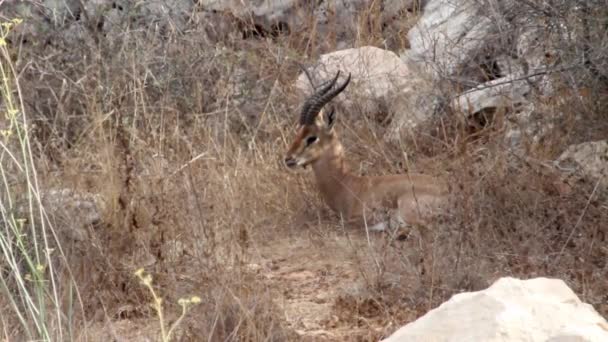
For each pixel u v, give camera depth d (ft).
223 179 41.78
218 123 47.80
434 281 33.40
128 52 49.16
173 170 40.86
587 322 21.84
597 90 40.34
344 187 42.83
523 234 35.22
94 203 38.42
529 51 42.98
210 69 50.67
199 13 57.00
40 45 50.96
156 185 38.60
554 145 40.96
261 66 52.01
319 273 37.47
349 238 40.34
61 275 31.86
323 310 33.94
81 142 44.73
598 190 36.60
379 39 56.34
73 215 36.52
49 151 44.68
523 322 21.53
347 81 43.65
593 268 33.42
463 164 39.01
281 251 40.19
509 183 37.11
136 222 36.45
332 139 43.09
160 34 52.75
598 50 38.86
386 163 45.34
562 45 40.16
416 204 39.78
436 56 49.26
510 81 41.55
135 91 44.52
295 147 43.16
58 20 52.03
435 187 40.70
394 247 36.14
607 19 39.17
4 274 31.50
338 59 51.80
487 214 36.27
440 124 45.27
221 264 34.58
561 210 36.06
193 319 31.12
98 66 48.37
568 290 23.04
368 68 50.16
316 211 43.88
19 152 34.63
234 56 51.67
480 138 43.16
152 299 33.58
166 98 47.26
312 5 58.34
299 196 44.34
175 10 55.16
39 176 39.09
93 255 34.45
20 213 33.12
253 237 40.88
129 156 39.09
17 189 33.40
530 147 40.29
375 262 35.17
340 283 36.27
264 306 31.12
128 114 45.68
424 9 56.80
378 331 31.50
